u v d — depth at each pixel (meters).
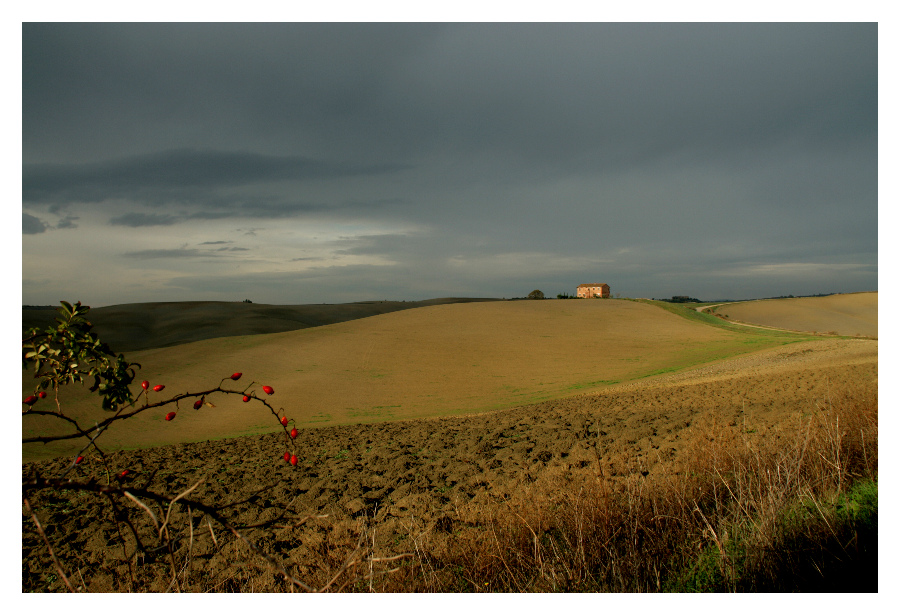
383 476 9.14
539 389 24.03
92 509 8.06
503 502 6.50
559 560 3.98
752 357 26.88
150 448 14.07
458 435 12.93
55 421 17.14
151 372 25.53
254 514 7.35
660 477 5.57
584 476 7.07
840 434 5.12
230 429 17.42
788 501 4.24
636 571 3.66
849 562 3.55
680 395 15.84
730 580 3.52
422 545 4.79
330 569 4.48
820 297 75.81
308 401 22.05
